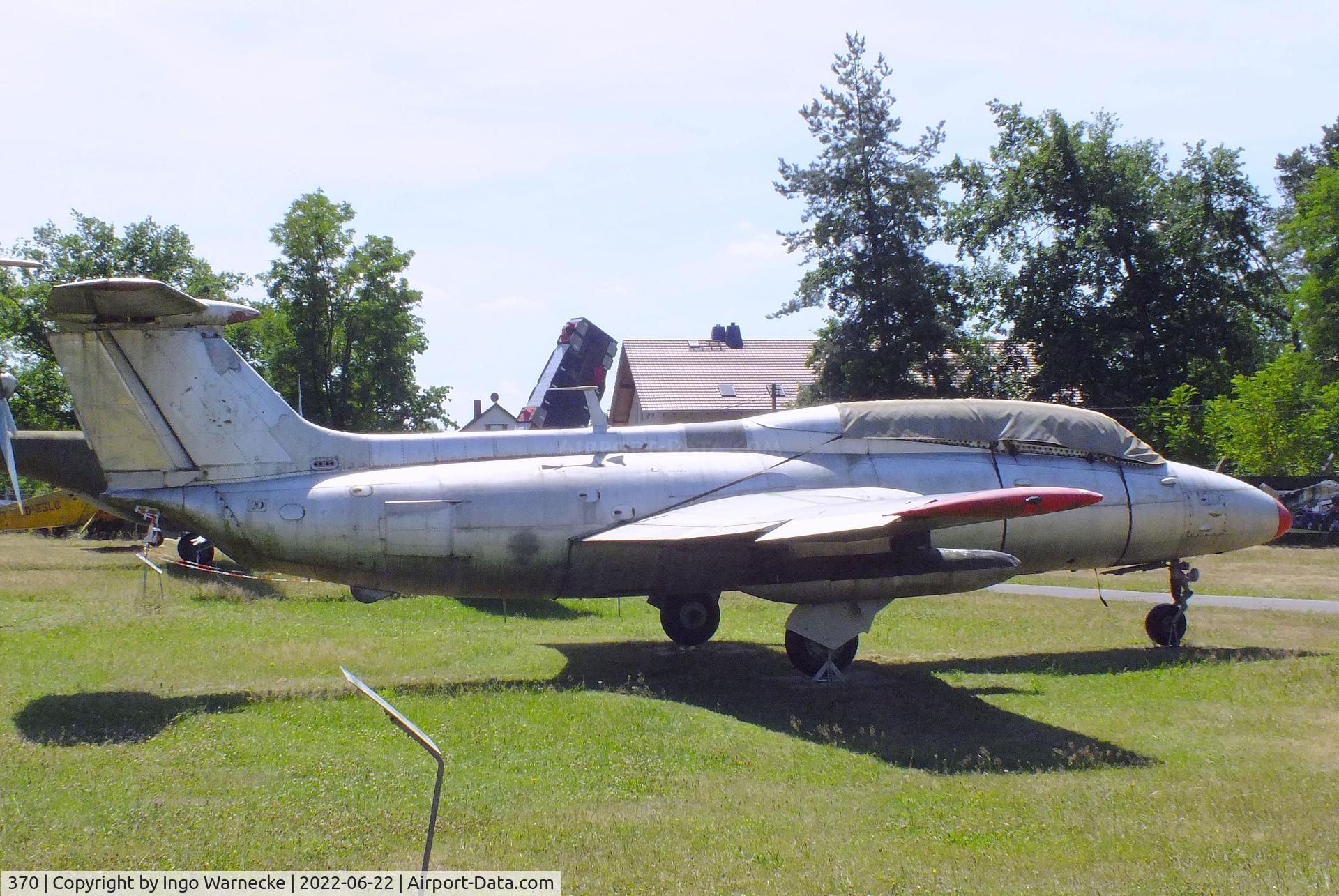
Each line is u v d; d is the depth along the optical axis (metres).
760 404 49.06
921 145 40.78
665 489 14.41
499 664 14.17
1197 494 16.62
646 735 10.19
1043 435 16.25
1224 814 7.89
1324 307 44.53
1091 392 43.97
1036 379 44.91
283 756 9.21
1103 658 15.25
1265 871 6.71
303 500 13.32
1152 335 44.81
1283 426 39.31
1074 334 43.66
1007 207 45.06
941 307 43.41
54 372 49.03
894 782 8.94
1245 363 47.91
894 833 7.57
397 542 13.43
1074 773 9.24
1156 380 44.53
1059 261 44.28
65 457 18.38
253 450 13.51
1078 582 26.36
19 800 7.91
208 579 22.81
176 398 13.11
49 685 11.81
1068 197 44.88
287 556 13.34
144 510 13.15
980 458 15.97
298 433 13.82
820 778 9.05
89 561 27.12
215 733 9.97
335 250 44.34
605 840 7.32
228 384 13.38
